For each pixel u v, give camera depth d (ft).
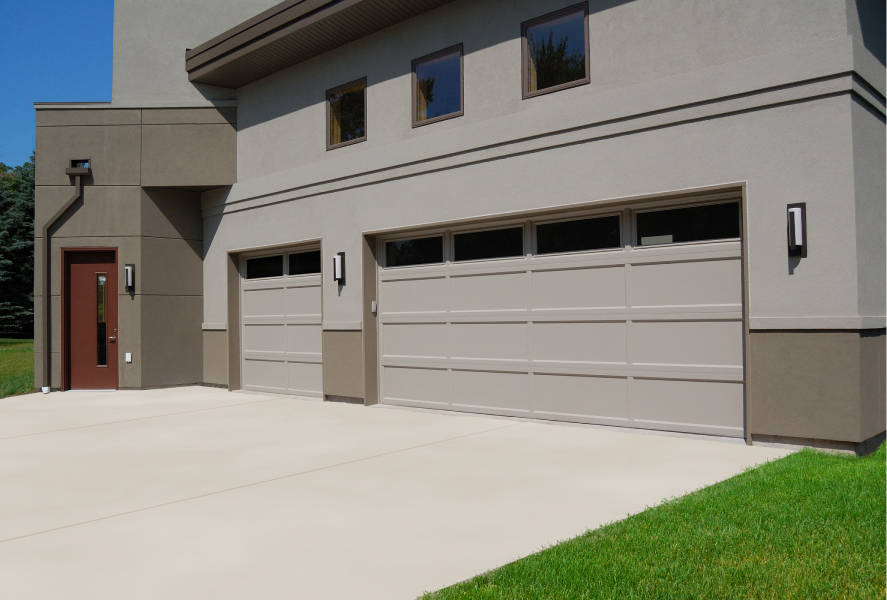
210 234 47.29
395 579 12.50
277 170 42.19
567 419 28.84
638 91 25.85
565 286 28.89
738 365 24.35
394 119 35.12
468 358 32.32
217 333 46.57
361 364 36.27
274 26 37.09
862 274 21.76
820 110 21.99
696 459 21.49
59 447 25.64
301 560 13.48
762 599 11.32
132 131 45.75
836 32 21.81
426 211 33.12
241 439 26.76
